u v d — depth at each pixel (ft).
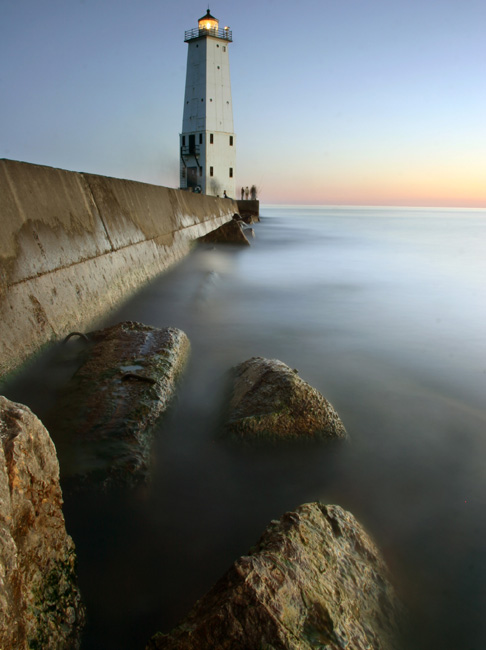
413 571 8.16
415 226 158.40
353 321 26.25
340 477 10.60
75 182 22.04
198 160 159.53
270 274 43.27
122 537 8.38
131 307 24.11
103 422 10.19
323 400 11.65
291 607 5.63
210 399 13.93
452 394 16.10
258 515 9.22
